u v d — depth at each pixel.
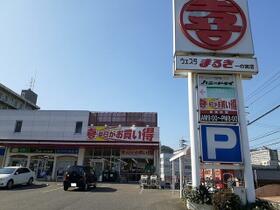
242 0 15.45
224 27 14.90
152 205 13.12
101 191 19.27
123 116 34.94
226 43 14.63
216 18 15.05
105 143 31.58
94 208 11.90
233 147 13.26
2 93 49.47
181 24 14.83
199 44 14.57
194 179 12.91
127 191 19.88
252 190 12.61
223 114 13.73
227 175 17.09
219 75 14.38
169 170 34.62
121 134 32.38
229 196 11.86
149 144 31.06
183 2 15.27
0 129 34.53
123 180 31.16
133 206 12.71
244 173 12.95
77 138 33.09
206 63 14.07
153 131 32.22
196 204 11.98
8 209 11.27
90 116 34.69
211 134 13.42
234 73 14.24
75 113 34.31
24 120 34.69
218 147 13.24
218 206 11.68
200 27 14.84
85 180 19.58
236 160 13.09
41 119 34.50
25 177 22.67
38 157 33.09
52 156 32.91
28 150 33.44
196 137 13.41
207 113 13.73
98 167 32.09
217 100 13.97
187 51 14.47
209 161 13.05
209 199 12.11
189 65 14.02
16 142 32.81
